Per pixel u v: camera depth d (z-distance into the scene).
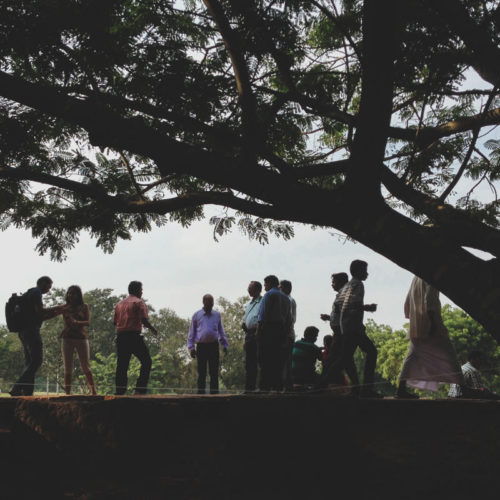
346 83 5.59
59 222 5.76
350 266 6.93
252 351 9.04
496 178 6.13
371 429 4.48
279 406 4.15
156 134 4.01
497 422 4.71
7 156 5.13
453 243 3.75
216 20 4.39
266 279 8.52
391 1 3.46
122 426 3.77
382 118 3.79
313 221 4.14
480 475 3.98
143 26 4.97
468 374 8.10
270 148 5.68
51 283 8.41
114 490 3.56
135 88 4.77
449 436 4.43
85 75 5.00
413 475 3.93
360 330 6.61
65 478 3.72
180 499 3.53
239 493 3.65
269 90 5.13
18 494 3.47
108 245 6.06
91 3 4.30
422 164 5.63
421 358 6.55
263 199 4.12
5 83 3.83
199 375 9.28
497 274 3.44
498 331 3.27
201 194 4.64
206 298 9.47
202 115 4.83
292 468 3.94
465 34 3.67
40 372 68.12
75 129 6.20
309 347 8.71
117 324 8.53
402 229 3.76
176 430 4.02
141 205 4.68
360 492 3.76
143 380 8.45
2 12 4.18
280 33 4.62
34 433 3.98
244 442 4.04
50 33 4.22
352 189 3.98
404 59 4.54
